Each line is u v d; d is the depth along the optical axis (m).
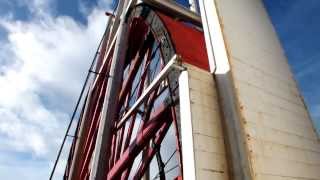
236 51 3.56
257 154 2.72
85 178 7.19
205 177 2.52
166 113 4.95
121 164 5.44
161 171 5.41
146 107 6.25
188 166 2.60
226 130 2.95
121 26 5.92
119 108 7.69
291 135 3.39
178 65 3.18
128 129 6.77
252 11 4.79
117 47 5.37
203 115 2.90
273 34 4.83
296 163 3.14
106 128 4.17
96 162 3.82
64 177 7.22
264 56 4.08
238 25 4.05
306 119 3.89
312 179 3.21
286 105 3.71
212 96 3.15
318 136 3.87
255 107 3.15
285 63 4.46
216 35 3.70
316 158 3.52
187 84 3.03
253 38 4.15
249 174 2.56
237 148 2.77
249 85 3.32
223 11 3.98
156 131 5.14
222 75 3.29
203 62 4.61
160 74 3.47
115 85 4.73
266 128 3.08
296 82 4.32
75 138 7.09
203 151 2.66
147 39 7.17
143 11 6.20
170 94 4.60
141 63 7.78
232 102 3.02
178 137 4.23
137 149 5.25
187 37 5.20
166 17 5.61
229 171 2.74
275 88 3.76
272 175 2.72
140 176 5.98
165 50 5.13
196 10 6.55
